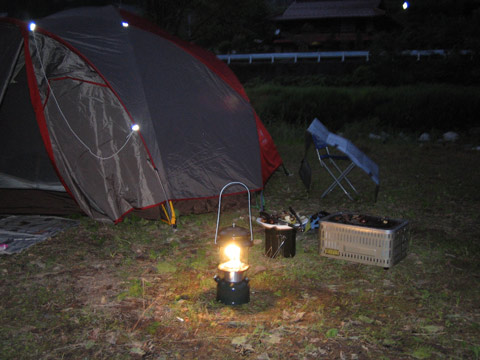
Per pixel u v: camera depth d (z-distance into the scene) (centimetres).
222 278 393
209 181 631
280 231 485
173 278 441
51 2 1525
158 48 670
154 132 603
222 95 709
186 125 638
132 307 383
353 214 519
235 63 2819
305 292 413
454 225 619
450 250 520
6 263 468
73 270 457
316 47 3703
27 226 579
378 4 3691
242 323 357
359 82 2355
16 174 724
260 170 697
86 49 602
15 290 410
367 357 313
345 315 371
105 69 597
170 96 639
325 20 3716
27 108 707
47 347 323
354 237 471
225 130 679
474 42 2155
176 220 608
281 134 1424
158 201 588
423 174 938
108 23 652
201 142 645
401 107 1642
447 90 1773
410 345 327
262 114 1669
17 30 578
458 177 909
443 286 427
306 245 534
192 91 670
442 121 1572
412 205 714
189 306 380
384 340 331
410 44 2403
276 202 726
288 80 2530
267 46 3900
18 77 693
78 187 593
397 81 2225
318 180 875
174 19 1648
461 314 372
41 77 579
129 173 593
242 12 1730
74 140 593
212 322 358
